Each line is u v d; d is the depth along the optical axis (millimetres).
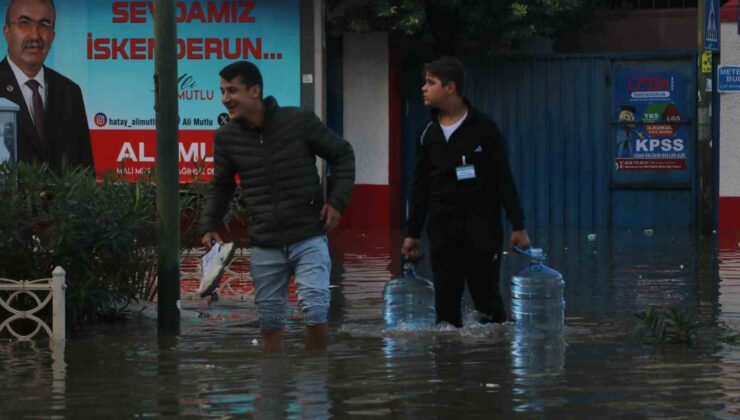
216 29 21328
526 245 9109
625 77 22109
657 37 23969
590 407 6238
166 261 9680
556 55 22250
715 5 19953
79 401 6566
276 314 8336
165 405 6422
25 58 20984
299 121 8172
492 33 22094
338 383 6965
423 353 8039
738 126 21484
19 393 6816
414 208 9211
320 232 8234
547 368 7402
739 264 14875
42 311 9664
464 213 8930
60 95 21172
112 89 21281
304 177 8172
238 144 8242
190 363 7812
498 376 7137
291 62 21266
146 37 21266
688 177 22016
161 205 9719
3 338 9234
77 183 9867
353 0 21266
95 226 9781
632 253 16531
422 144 9031
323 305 8234
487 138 8844
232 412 6215
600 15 23594
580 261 15383
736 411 6117
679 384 6840
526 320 9359
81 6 21203
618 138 22188
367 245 18469
